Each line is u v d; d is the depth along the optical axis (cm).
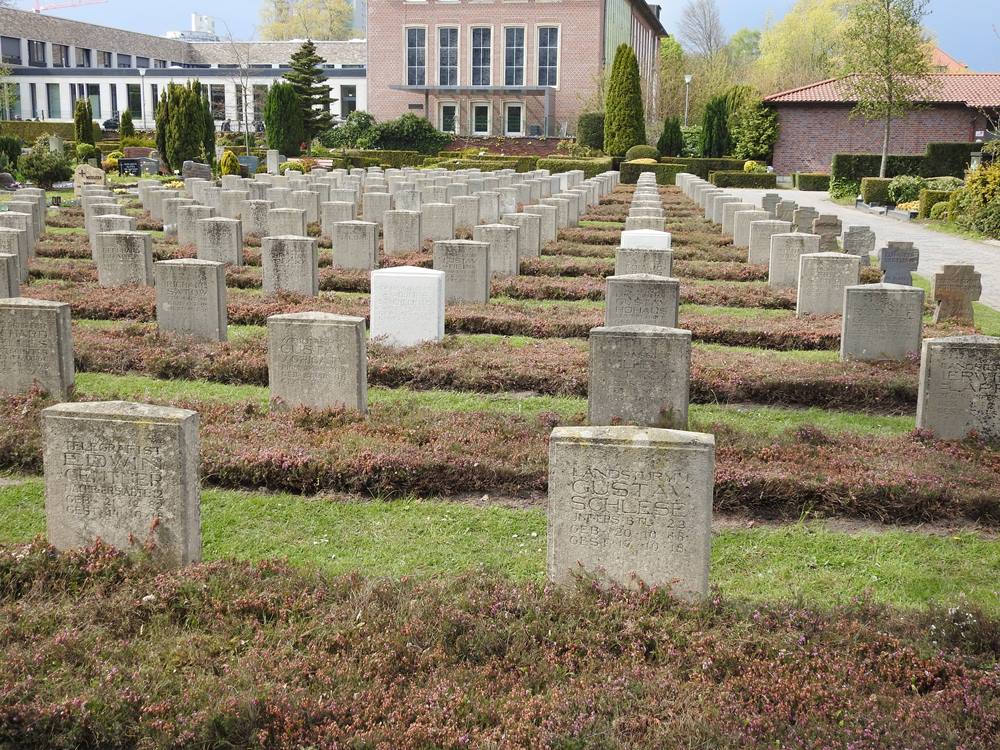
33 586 616
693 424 1009
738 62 9594
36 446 880
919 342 1234
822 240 2261
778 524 808
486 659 547
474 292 1631
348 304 1567
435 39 6719
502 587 618
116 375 1214
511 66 6688
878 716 490
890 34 4197
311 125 5997
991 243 2866
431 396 1150
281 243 1645
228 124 6906
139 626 574
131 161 5009
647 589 602
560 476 608
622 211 3416
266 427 945
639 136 5775
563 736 471
